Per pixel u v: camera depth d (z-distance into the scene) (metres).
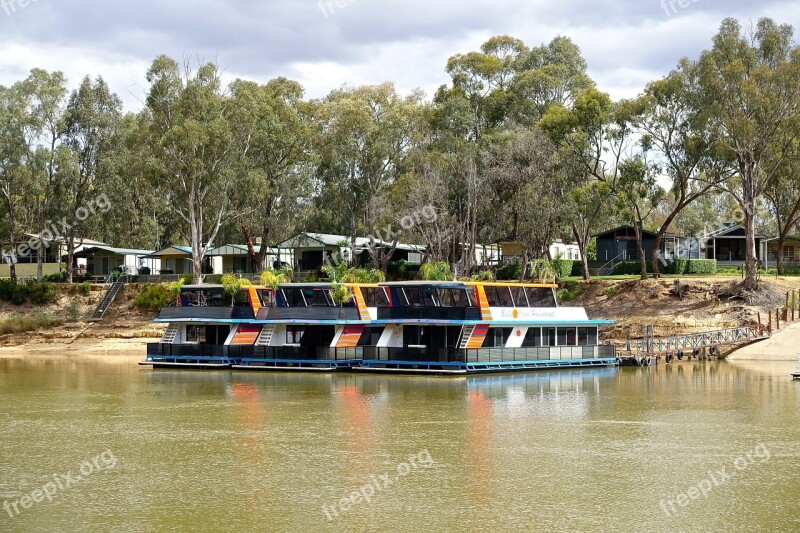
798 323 83.81
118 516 34.16
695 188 101.62
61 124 113.31
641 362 77.12
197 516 34.00
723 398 58.19
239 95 107.69
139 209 134.25
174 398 60.47
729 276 98.56
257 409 55.41
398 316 72.62
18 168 110.62
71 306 111.88
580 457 42.00
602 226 128.00
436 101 136.38
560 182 96.44
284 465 41.03
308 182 113.81
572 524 32.75
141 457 42.88
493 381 67.25
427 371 71.25
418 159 108.44
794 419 50.66
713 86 83.38
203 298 80.94
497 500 35.56
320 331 76.31
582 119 95.44
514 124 111.75
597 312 92.56
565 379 68.50
